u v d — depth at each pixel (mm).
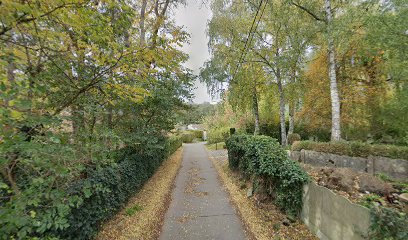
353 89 10539
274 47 12023
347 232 3197
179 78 8461
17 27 2168
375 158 5762
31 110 1956
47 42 2820
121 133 6129
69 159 2018
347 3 7625
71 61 3414
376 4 5746
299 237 4082
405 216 2598
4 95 1615
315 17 8805
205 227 4766
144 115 7234
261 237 4195
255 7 10562
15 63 2213
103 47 3344
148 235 4383
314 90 12062
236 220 5055
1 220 1532
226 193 7102
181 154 17844
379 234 2609
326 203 3723
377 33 5363
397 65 5438
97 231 4031
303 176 4484
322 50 10938
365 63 9852
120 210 5277
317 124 13227
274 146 6043
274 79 13758
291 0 8523
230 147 10297
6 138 1575
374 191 3938
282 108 12602
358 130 10836
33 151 1665
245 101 14555
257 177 6148
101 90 3607
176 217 5352
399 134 8578
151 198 6504
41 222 1915
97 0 2967
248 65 13234
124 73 3656
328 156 7043
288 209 4750
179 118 9102
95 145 2717
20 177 2006
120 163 5785
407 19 4805
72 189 3146
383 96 9586
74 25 2592
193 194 7184
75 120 3078
